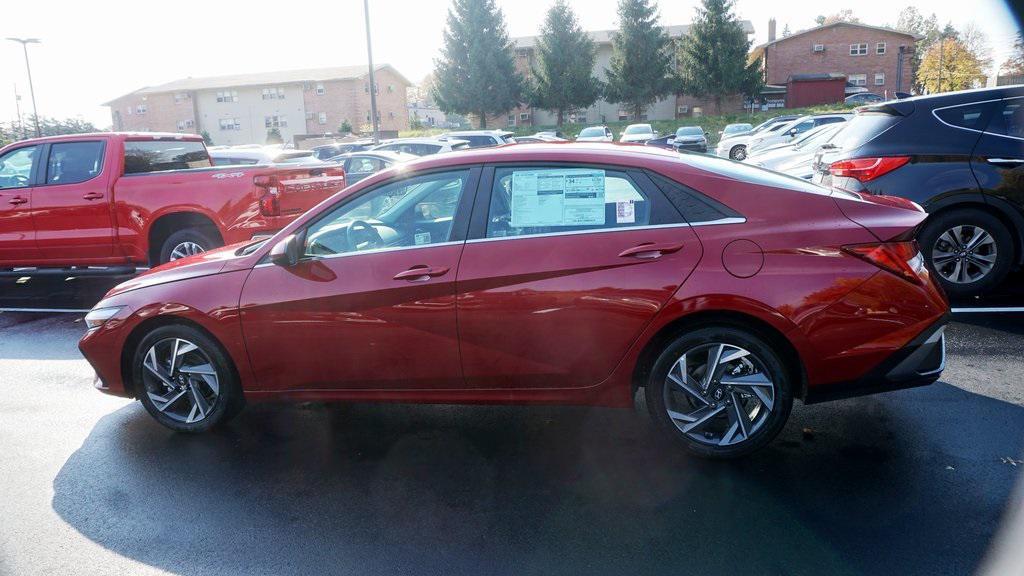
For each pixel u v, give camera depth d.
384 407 4.58
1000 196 5.92
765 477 3.41
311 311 3.82
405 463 3.76
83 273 8.35
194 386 4.18
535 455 3.78
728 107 55.53
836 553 2.79
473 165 3.74
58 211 8.18
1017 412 4.02
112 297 4.27
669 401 3.57
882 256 3.30
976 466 3.43
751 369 3.45
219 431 4.31
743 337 3.39
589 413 4.31
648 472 3.51
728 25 51.72
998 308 6.08
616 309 3.44
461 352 3.67
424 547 2.96
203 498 3.47
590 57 54.56
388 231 3.85
